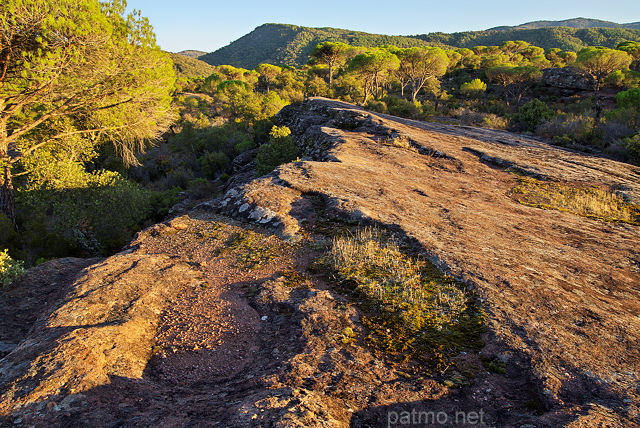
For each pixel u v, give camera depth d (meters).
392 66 35.69
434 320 4.09
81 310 4.45
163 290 5.18
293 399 2.68
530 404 2.90
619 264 6.26
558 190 12.13
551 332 3.80
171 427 2.48
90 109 14.29
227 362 3.70
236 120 41.41
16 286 5.99
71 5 11.05
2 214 11.54
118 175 14.99
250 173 21.39
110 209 13.69
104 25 11.65
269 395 2.75
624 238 7.88
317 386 3.02
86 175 14.08
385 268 5.38
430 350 3.60
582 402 2.85
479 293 4.57
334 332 3.89
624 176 14.65
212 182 25.91
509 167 14.68
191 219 8.54
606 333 3.85
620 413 2.65
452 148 16.78
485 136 21.41
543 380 3.08
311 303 4.49
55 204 12.78
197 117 44.69
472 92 50.72
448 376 3.22
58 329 4.02
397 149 15.54
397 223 7.01
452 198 10.16
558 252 6.57
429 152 15.77
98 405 2.75
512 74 48.41
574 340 3.69
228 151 32.16
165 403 2.92
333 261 5.78
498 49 85.00
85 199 13.72
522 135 25.38
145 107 15.82
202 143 32.75
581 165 15.77
